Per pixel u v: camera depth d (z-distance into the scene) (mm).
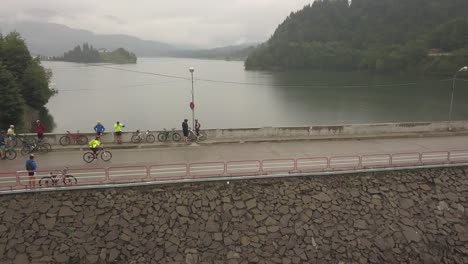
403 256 17406
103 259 16000
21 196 16953
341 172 19734
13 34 52406
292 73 126500
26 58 52844
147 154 22750
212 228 17250
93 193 17484
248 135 26328
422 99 75688
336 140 26656
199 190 18234
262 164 20812
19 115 37906
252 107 71875
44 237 16172
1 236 16000
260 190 18656
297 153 23219
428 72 98062
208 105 74500
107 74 142875
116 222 16891
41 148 22938
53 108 68750
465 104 69000
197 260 16375
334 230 17875
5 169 19812
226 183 18562
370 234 17922
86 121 58062
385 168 20375
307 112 66062
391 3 156250
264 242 17125
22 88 50125
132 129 52812
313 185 19234
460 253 17875
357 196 19250
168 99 81875
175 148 24094
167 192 17984
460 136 28547
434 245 17953
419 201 19562
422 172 20812
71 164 20750
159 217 17281
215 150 23719
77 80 119125
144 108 70250
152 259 16250
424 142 26578
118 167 18125
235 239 17062
